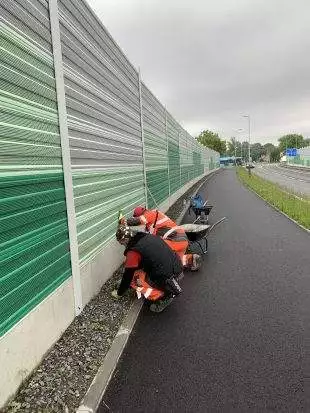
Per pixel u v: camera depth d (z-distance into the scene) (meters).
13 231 3.56
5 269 3.40
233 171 73.38
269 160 155.88
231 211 16.30
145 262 5.33
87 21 6.15
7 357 3.36
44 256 4.21
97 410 3.37
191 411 3.31
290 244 9.59
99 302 5.73
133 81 9.86
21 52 3.88
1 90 3.47
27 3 4.06
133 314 5.30
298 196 21.36
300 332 4.72
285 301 5.75
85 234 5.64
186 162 27.42
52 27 4.65
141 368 4.02
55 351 4.27
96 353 4.28
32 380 3.71
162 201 14.73
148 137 11.90
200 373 3.89
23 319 3.67
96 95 6.48
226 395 3.52
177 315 5.36
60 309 4.62
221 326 4.96
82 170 5.59
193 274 7.29
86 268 5.63
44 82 4.39
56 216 4.58
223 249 9.24
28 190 3.89
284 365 3.99
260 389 3.59
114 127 7.62
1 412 3.23
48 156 4.41
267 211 15.95
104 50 7.11
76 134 5.43
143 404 3.43
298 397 3.46
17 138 3.71
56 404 3.39
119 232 5.66
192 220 13.69
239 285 6.55
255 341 4.52
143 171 10.66
